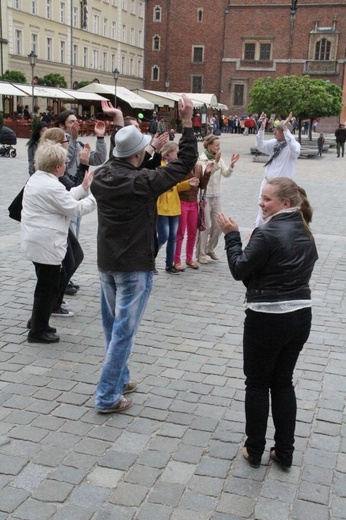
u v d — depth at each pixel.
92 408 4.42
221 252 9.61
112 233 4.01
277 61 64.31
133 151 3.93
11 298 6.85
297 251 3.44
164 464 3.75
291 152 8.50
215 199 8.59
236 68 66.06
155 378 4.96
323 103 32.22
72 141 6.64
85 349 5.50
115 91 42.34
